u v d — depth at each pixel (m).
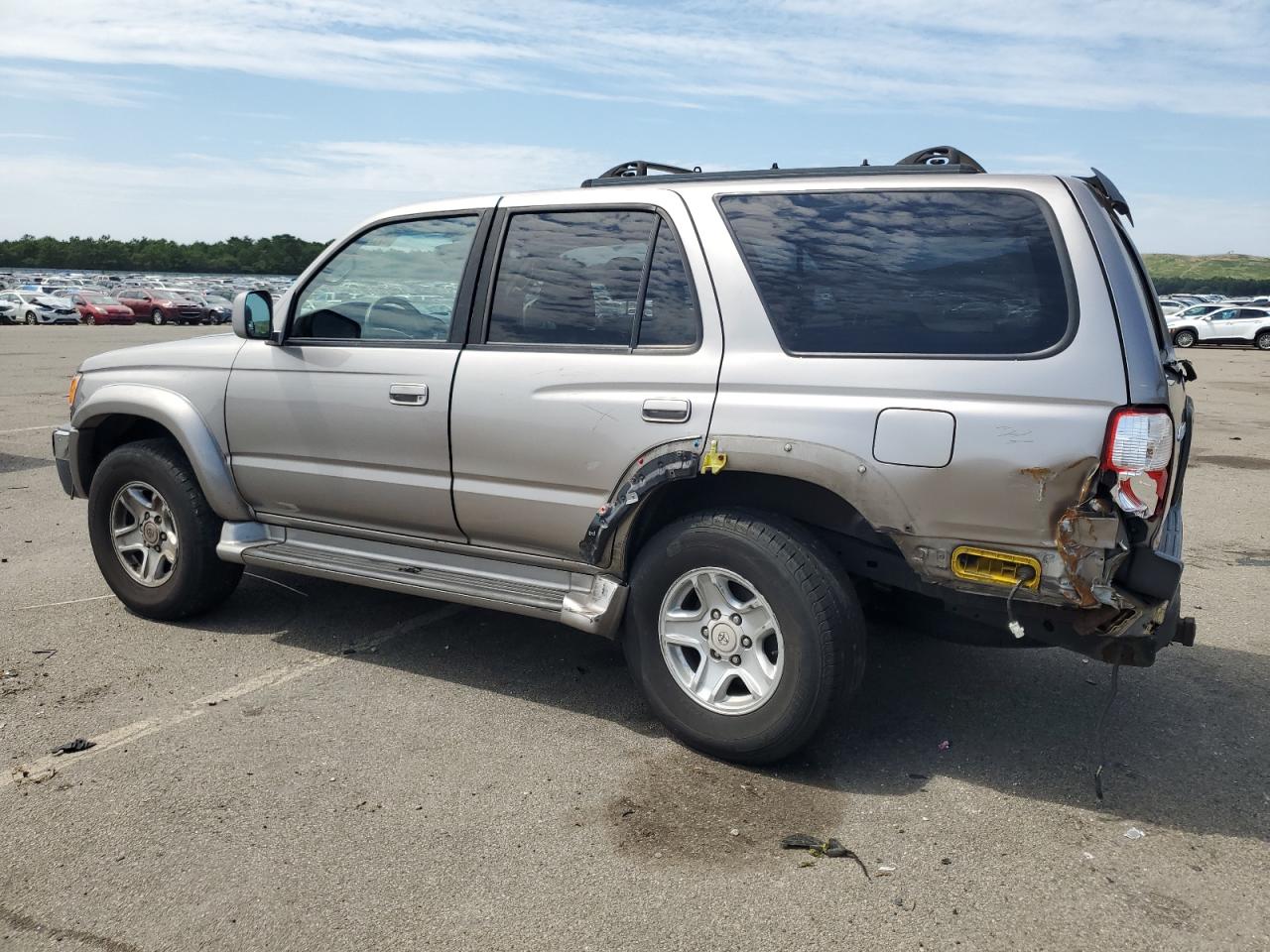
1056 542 3.02
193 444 4.58
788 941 2.56
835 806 3.25
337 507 4.40
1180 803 3.31
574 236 3.86
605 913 2.67
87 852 2.92
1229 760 3.64
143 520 4.88
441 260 4.16
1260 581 6.03
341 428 4.26
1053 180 3.19
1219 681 4.40
